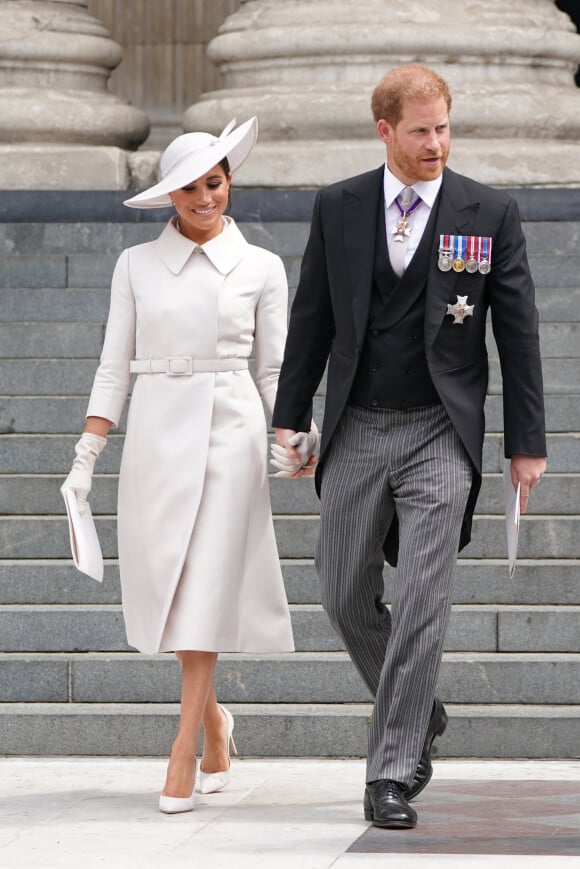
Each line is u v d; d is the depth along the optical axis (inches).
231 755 872.9
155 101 2110.0
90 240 1363.2
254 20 1603.1
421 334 705.0
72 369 1179.3
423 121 693.9
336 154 1503.4
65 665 917.8
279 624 776.3
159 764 859.4
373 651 748.0
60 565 984.9
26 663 919.7
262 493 777.6
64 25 1673.2
